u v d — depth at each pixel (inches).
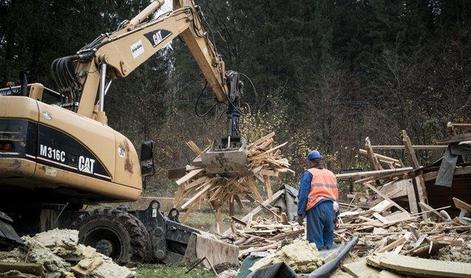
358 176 717.3
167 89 1646.2
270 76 1670.8
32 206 376.8
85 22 1060.5
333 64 1604.3
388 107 1320.1
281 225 548.4
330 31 1739.7
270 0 1795.0
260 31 1758.1
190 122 1454.2
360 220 564.7
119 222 401.4
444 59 1325.0
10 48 1019.9
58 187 345.1
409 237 455.8
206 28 558.9
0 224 260.5
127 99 1341.0
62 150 329.7
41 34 1018.1
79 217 408.5
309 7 1784.0
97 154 357.7
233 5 1817.2
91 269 269.4
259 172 543.5
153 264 410.0
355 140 1343.5
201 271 382.0
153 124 1382.9
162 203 850.1
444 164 629.3
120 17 1139.3
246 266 298.2
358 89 1573.6
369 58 1615.4
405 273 263.7
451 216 695.7
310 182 398.3
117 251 401.4
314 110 1424.7
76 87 391.9
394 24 1633.9
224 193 547.2
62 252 272.1
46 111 322.0
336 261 273.6
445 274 256.5
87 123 356.2
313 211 393.4
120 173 380.8
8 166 301.3
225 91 559.2
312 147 1363.2
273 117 1334.9
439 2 1621.6
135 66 435.2
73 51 1039.6
